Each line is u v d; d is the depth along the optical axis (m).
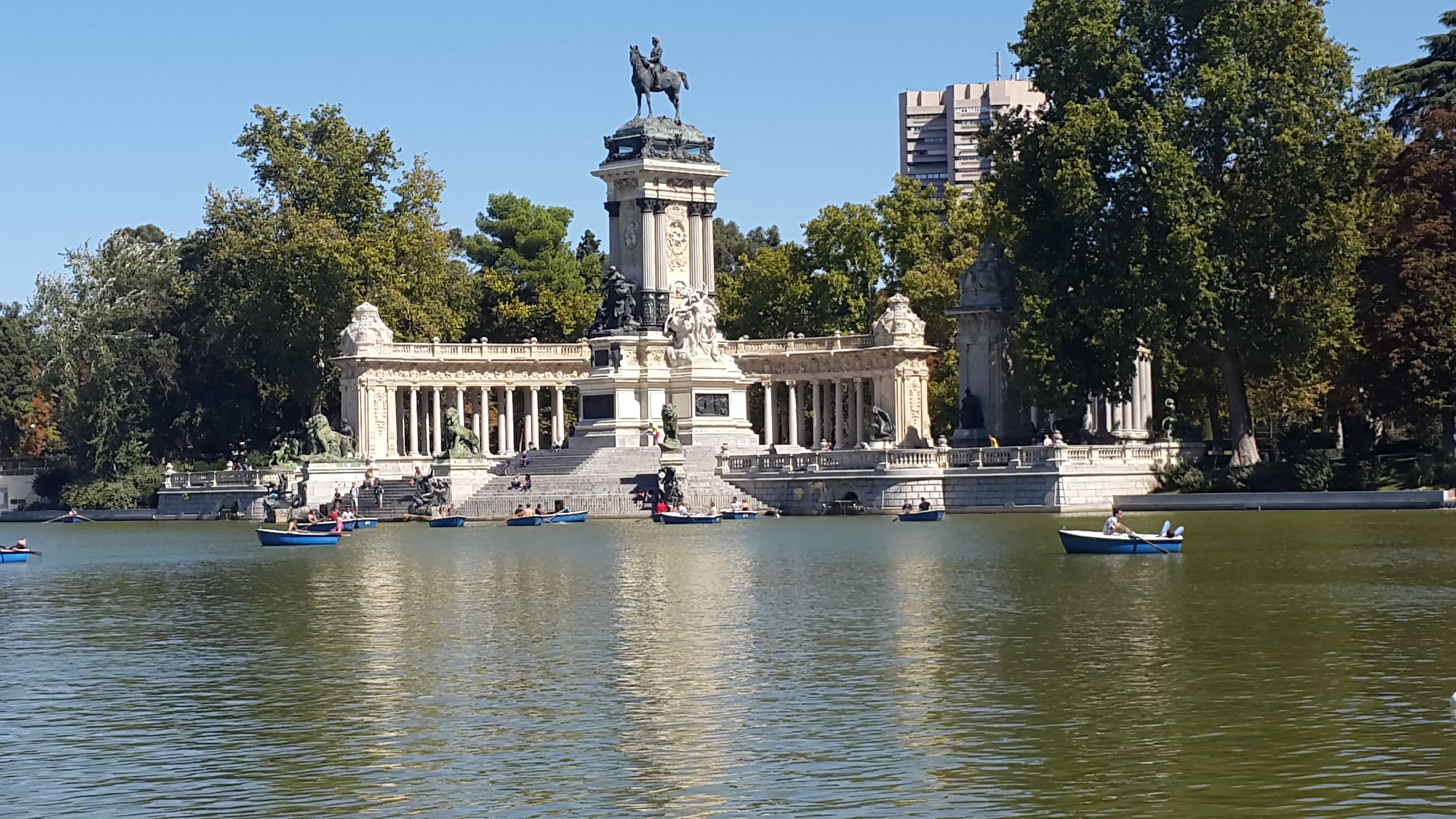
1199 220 126.38
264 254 181.75
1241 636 58.47
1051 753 42.34
